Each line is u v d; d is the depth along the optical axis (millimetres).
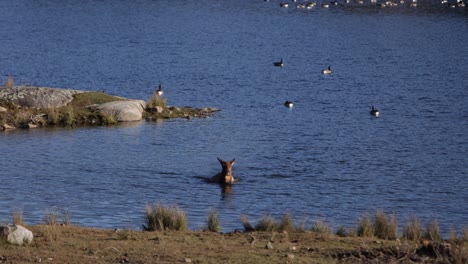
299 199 118250
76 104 177125
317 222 94562
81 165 136500
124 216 105562
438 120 189875
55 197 115938
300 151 152500
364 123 184500
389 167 141125
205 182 127125
